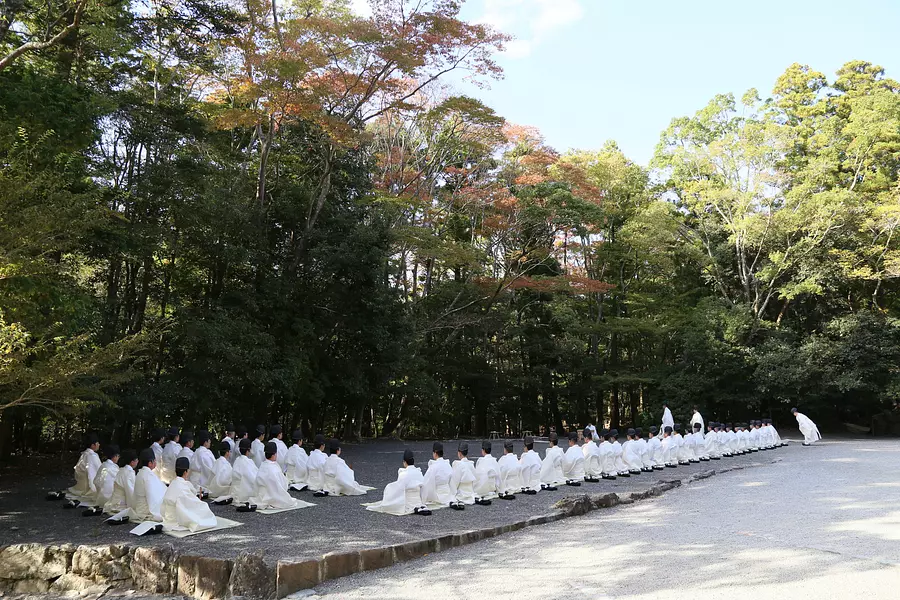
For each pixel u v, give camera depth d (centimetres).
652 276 3188
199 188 1513
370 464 1537
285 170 2122
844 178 2828
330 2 1920
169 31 1591
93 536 749
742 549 673
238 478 934
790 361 2519
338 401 2144
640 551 688
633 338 3269
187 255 1631
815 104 3005
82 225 854
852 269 2625
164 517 784
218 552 665
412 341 2283
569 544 743
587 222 2592
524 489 1116
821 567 590
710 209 3100
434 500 962
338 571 625
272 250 1928
